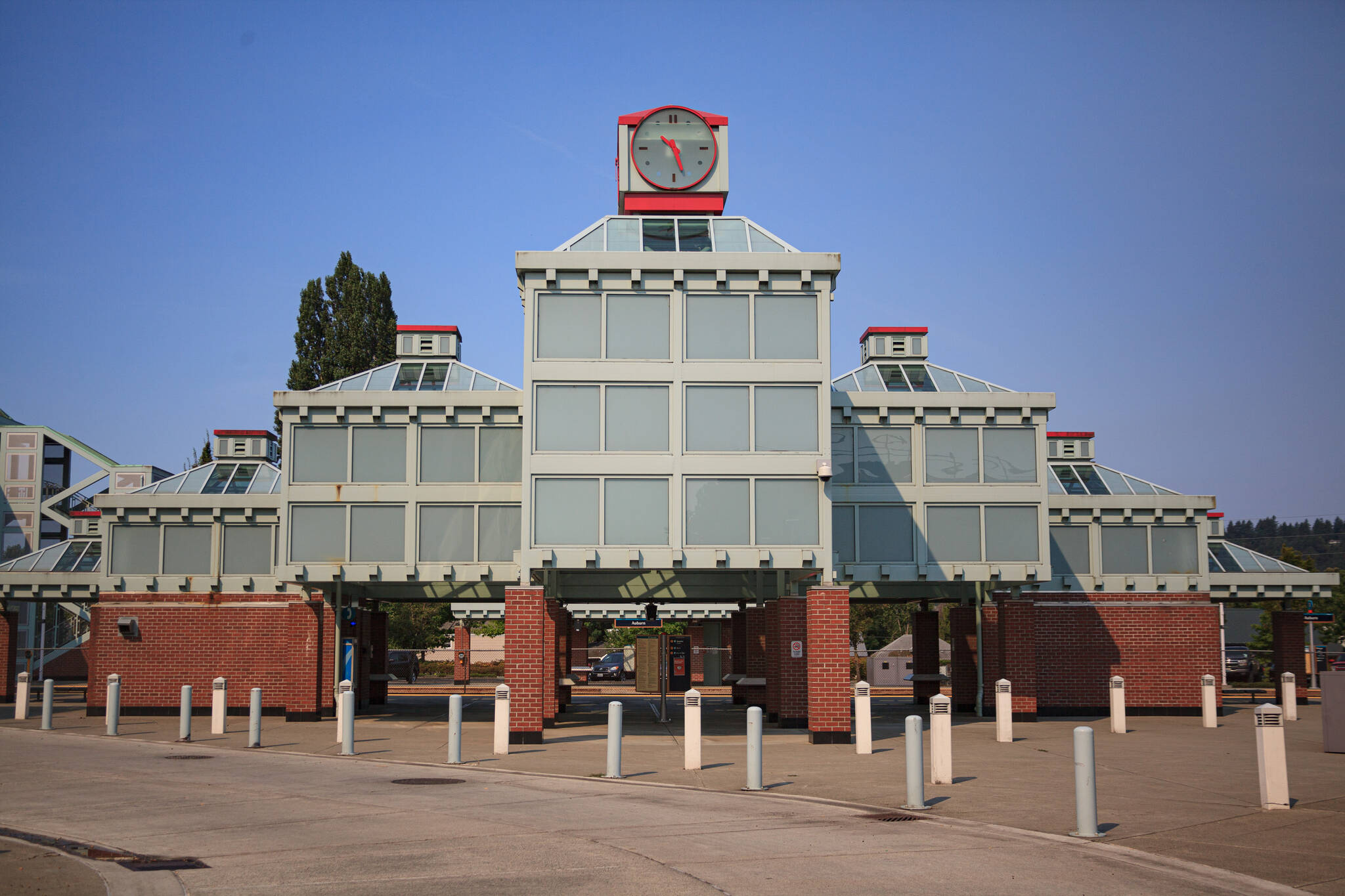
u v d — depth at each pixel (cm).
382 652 3206
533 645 1995
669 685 3925
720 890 836
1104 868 929
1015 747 1944
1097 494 2875
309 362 5356
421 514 2347
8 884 866
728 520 2028
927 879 879
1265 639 5566
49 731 2267
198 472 2914
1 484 4903
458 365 2569
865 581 2438
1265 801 1234
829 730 1997
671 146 2364
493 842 1035
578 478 2031
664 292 2080
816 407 2061
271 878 880
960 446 2505
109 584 2756
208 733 2234
